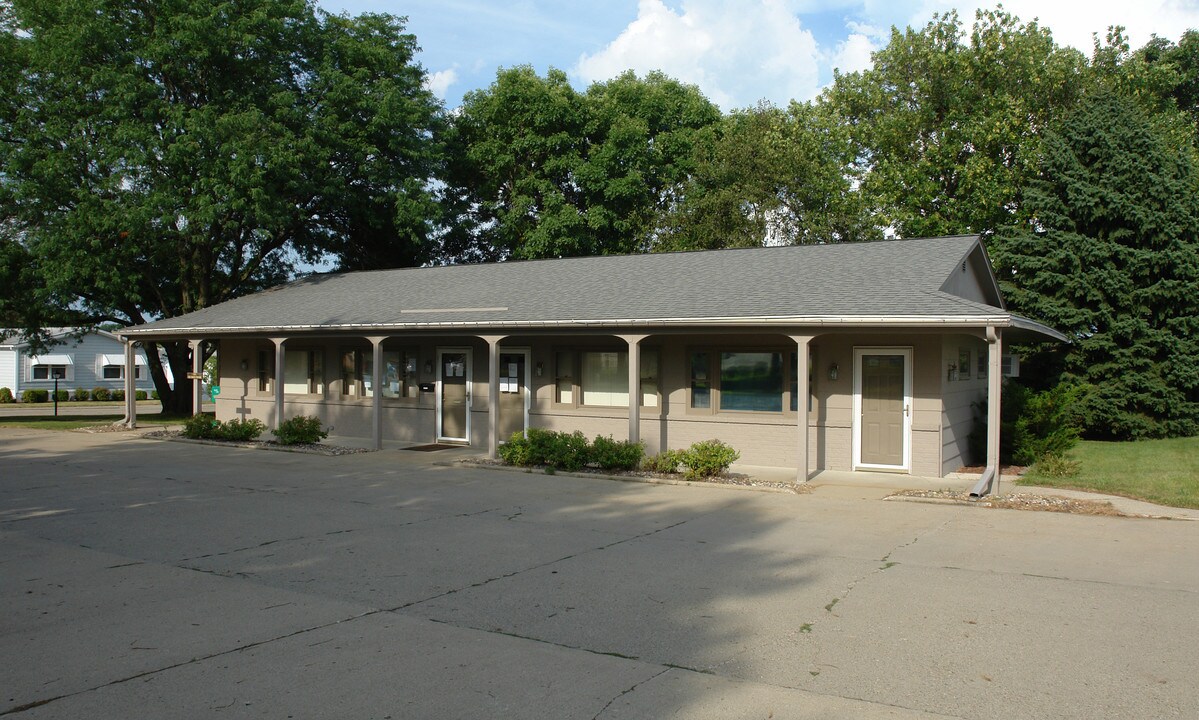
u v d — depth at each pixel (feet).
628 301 49.96
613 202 110.22
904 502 37.22
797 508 35.91
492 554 27.35
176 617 20.36
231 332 63.87
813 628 19.42
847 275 47.73
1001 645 18.13
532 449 48.47
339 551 27.73
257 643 18.40
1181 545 28.19
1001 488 40.27
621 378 53.42
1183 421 66.28
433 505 36.91
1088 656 17.43
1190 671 16.56
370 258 103.45
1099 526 31.60
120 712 14.65
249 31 78.07
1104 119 69.77
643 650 17.94
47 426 82.94
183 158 72.90
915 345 44.34
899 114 97.45
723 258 57.41
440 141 103.96
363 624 19.81
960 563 25.80
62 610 20.94
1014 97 91.04
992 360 38.06
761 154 104.47
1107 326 67.36
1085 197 68.08
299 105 85.71
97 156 74.64
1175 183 67.00
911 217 93.66
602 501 37.96
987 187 86.99
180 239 82.64
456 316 53.93
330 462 52.06
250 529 31.48
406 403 62.80
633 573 24.75
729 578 24.11
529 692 15.58
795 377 47.50
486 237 114.73
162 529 31.42
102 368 166.50
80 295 87.15
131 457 54.95
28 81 76.79
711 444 44.55
